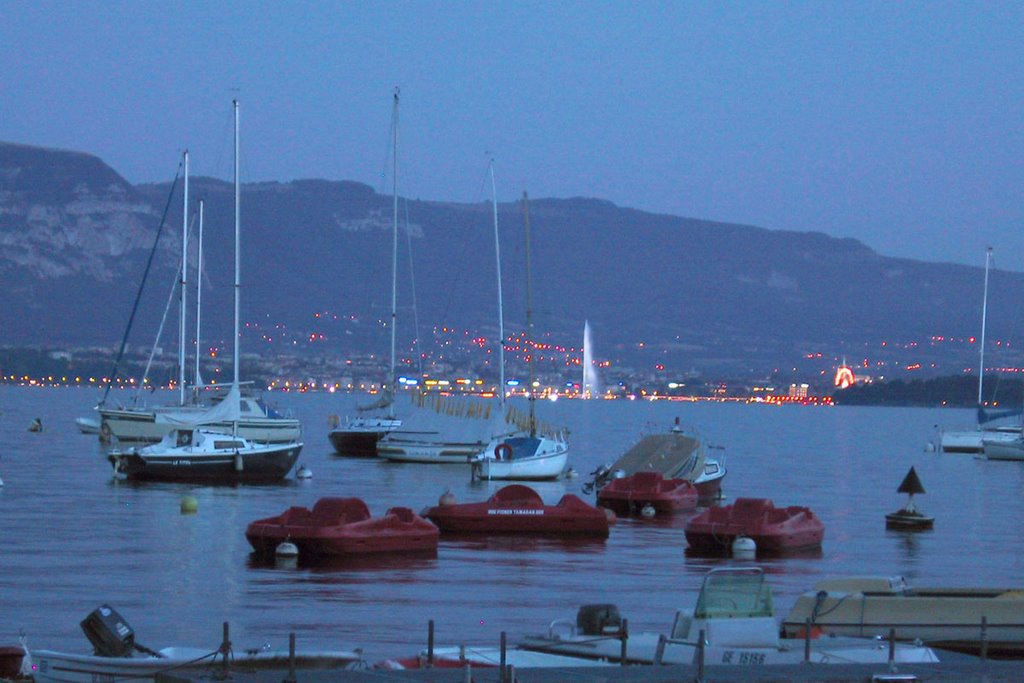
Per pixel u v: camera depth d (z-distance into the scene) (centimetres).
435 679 3900
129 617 6028
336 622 5969
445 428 18088
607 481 13275
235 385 18625
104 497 12144
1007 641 5041
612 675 3962
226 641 4012
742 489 15250
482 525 9375
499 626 5928
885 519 11288
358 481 14738
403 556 8169
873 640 4641
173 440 14275
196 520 10156
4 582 6950
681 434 14225
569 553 8500
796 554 8681
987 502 13650
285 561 7831
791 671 4028
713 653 4341
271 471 14488
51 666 4509
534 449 15350
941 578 7725
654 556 8412
